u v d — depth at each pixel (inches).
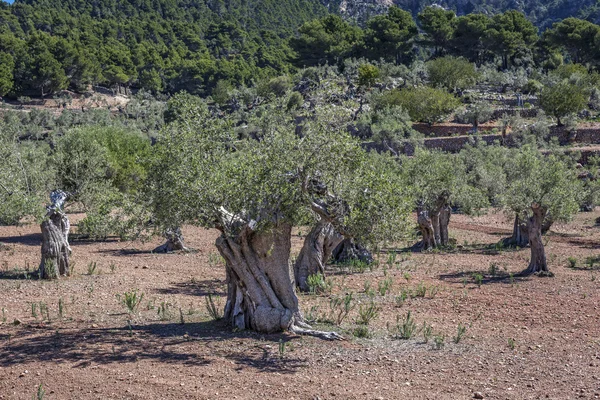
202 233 1419.8
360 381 390.9
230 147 560.4
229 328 519.2
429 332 498.0
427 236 1208.2
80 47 6624.0
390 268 928.3
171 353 445.1
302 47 5777.6
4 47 6417.3
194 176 496.1
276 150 473.4
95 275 820.6
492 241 1360.7
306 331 500.4
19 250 1090.1
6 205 789.2
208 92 6579.7
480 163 1998.0
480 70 4788.4
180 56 7864.2
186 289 731.4
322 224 745.0
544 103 2999.5
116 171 1488.7
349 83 3796.8
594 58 5216.5
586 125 3011.8
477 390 377.4
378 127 2837.1
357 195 497.0
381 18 5772.6
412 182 1211.2
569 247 1226.0
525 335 521.7
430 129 3292.3
